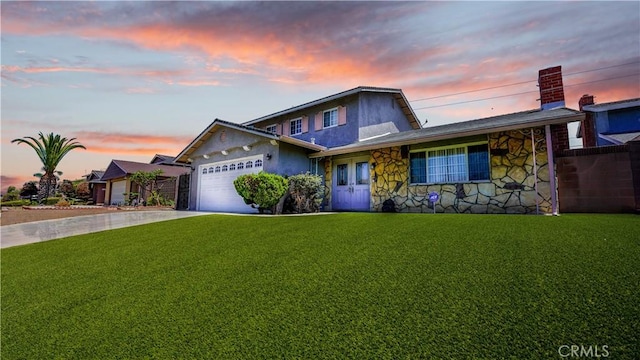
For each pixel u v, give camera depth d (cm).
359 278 291
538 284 244
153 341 209
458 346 172
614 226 459
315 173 1234
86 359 195
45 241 627
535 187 784
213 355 185
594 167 784
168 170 2512
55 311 274
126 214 1119
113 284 334
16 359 202
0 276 394
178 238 568
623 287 228
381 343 182
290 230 580
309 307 239
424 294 244
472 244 382
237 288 292
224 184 1294
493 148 859
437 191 949
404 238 443
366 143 1073
